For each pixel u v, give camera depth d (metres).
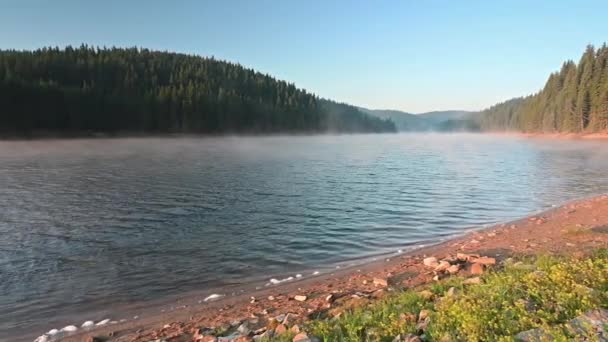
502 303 5.25
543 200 21.20
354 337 5.15
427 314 5.55
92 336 6.98
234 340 6.03
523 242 11.78
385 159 47.72
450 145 85.25
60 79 117.38
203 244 13.35
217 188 25.14
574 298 5.10
